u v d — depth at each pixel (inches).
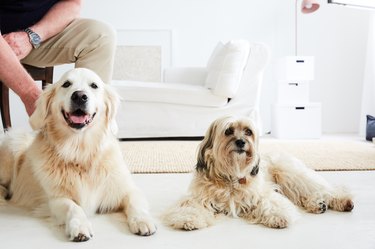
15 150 62.4
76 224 43.1
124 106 139.8
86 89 53.2
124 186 54.6
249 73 139.9
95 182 53.0
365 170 83.7
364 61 192.7
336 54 192.7
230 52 136.4
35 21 79.0
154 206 57.0
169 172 82.5
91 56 77.5
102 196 53.7
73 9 80.4
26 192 57.3
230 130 55.1
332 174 79.3
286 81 163.5
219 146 54.6
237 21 193.8
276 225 46.8
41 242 41.9
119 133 140.3
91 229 43.9
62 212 47.3
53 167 51.9
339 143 134.6
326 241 41.9
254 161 54.7
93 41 77.0
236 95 140.6
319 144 131.3
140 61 192.2
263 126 194.1
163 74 176.1
